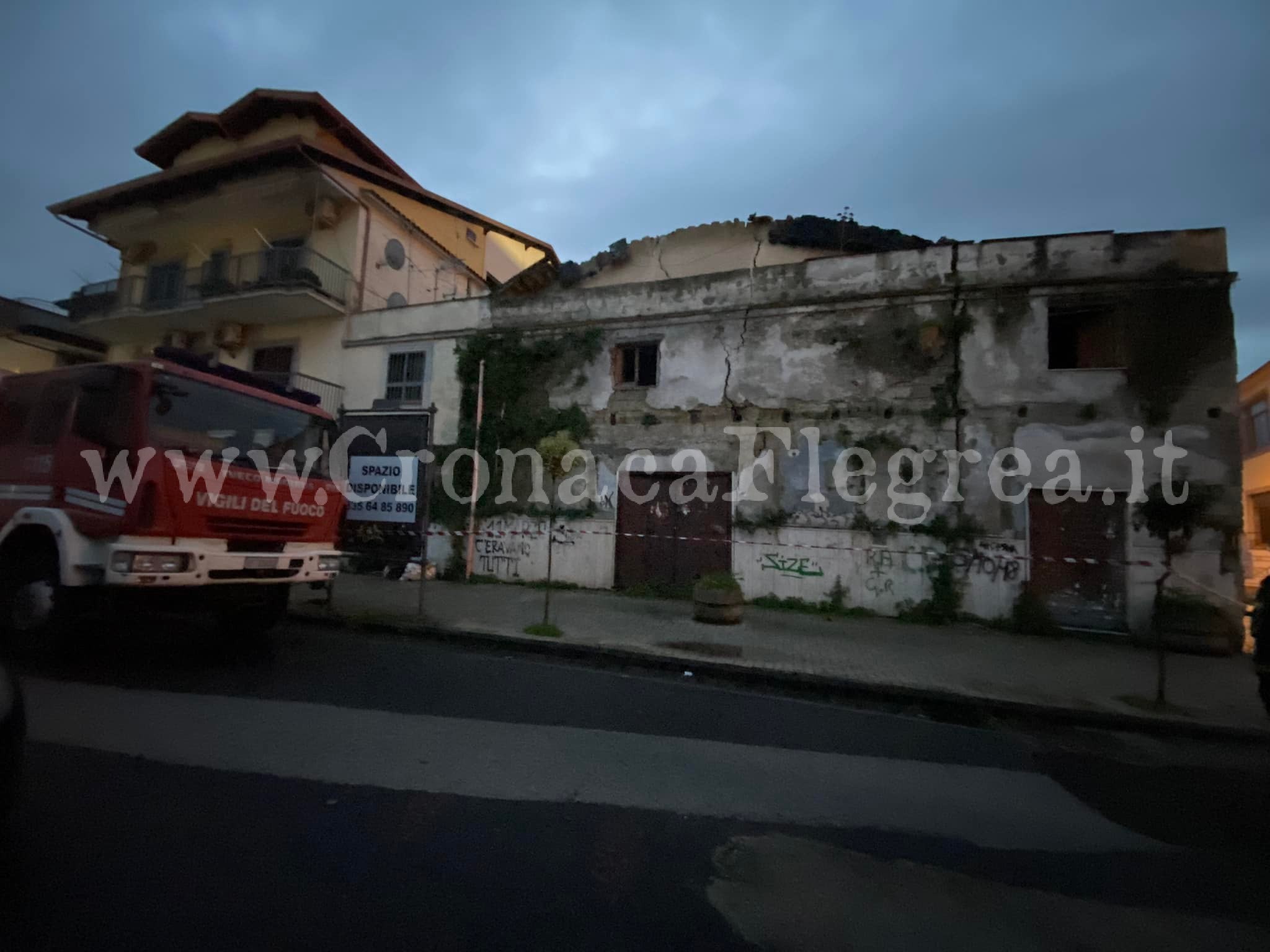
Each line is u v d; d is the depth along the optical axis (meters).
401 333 15.03
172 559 6.02
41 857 3.05
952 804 4.29
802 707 6.35
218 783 3.94
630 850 3.43
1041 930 2.91
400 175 19.48
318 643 7.89
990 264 10.89
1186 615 9.21
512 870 3.16
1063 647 9.20
